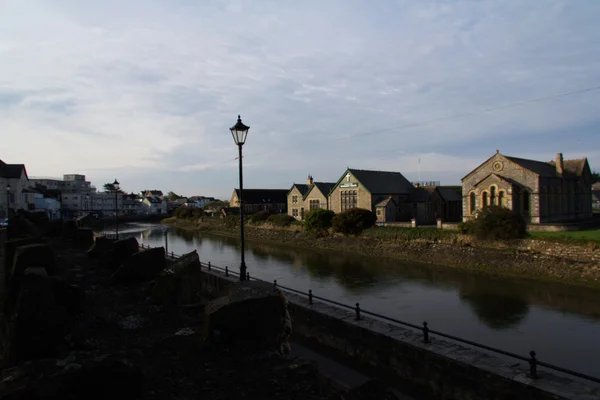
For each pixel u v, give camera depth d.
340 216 43.16
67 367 5.25
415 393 10.60
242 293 8.22
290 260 37.16
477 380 9.30
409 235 37.03
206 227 77.12
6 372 5.27
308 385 6.50
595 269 24.31
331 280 27.53
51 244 24.44
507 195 39.28
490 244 30.83
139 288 13.41
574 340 15.27
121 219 111.25
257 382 6.47
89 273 15.62
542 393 8.20
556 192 42.38
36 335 6.75
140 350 7.33
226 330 7.69
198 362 7.18
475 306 20.28
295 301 15.87
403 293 23.33
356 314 13.13
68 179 149.88
